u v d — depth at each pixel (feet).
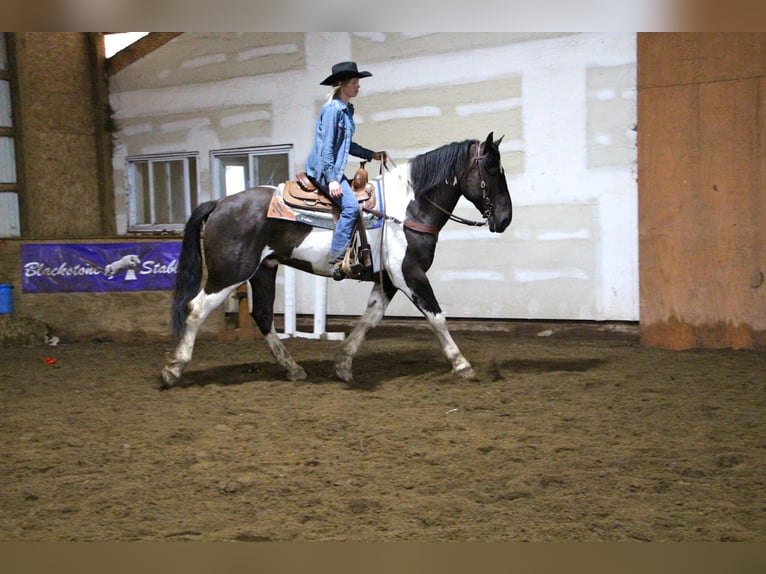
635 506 10.46
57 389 18.89
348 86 17.25
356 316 30.42
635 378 19.04
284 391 18.04
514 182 27.04
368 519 10.14
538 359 21.98
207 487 11.46
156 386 18.90
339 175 17.24
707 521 9.93
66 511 10.59
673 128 23.47
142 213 36.81
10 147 34.50
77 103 36.04
